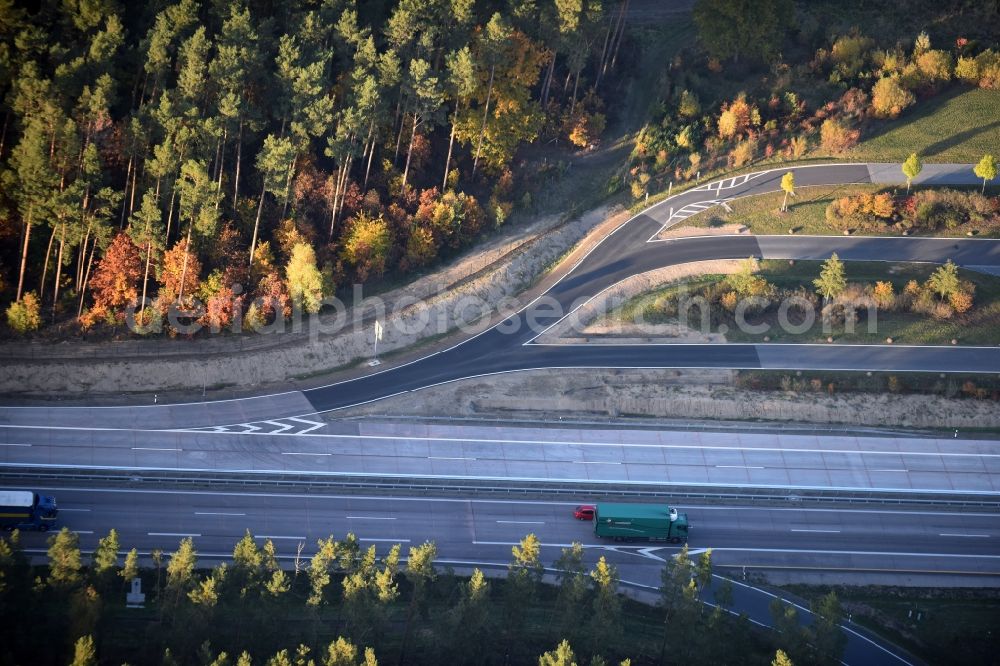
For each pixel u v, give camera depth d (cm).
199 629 18100
